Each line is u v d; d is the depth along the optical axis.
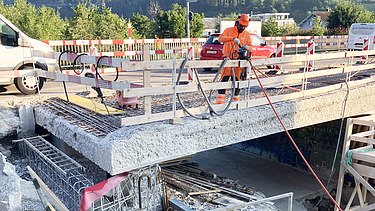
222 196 7.01
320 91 8.20
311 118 7.90
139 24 28.48
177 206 6.01
